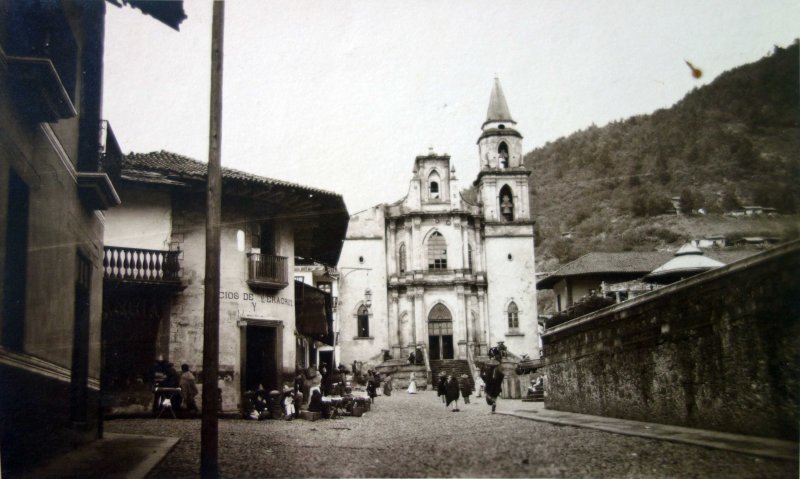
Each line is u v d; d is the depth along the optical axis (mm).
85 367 12156
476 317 55000
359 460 9922
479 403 28531
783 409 9703
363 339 53188
